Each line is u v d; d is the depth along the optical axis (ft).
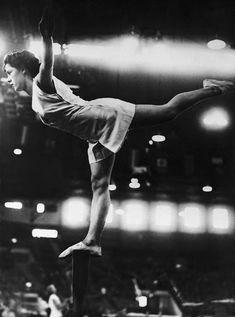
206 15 18.52
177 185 51.88
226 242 58.65
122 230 58.34
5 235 46.75
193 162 46.21
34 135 40.06
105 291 52.06
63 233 47.96
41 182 44.50
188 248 59.21
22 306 40.73
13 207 32.37
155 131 32.45
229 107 21.71
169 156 43.98
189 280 56.34
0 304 31.96
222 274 57.31
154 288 50.60
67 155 43.62
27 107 28.27
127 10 18.22
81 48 15.26
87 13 17.25
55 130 40.09
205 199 56.49
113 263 58.85
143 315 31.55
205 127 32.35
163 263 59.31
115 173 46.52
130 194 56.34
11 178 42.88
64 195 46.98
